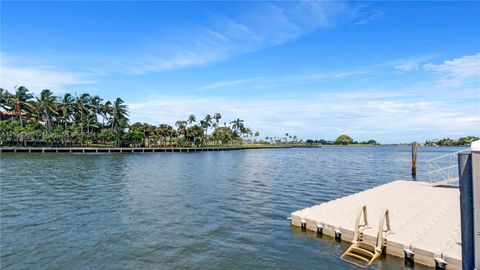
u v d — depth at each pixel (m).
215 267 11.59
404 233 12.81
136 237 14.85
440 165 59.69
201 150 121.19
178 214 19.14
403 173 44.84
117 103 105.69
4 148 77.62
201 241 14.30
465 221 6.23
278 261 12.05
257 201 23.11
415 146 40.94
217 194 26.00
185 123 129.38
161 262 12.03
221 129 170.50
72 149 86.69
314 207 17.56
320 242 13.79
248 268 11.50
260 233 15.36
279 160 74.50
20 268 11.49
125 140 106.88
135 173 41.59
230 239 14.55
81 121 100.94
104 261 12.11
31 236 14.87
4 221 17.31
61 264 11.84
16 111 92.75
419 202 18.94
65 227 16.33
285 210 20.22
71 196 24.69
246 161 69.31
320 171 46.75
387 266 11.19
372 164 62.47
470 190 6.18
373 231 12.98
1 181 32.06
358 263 11.59
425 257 10.97
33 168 44.81
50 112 97.12
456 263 10.27
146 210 20.14
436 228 13.51
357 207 17.55
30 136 87.50
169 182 33.19
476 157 5.99
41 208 20.45
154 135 117.94
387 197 20.44
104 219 17.92
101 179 35.00
